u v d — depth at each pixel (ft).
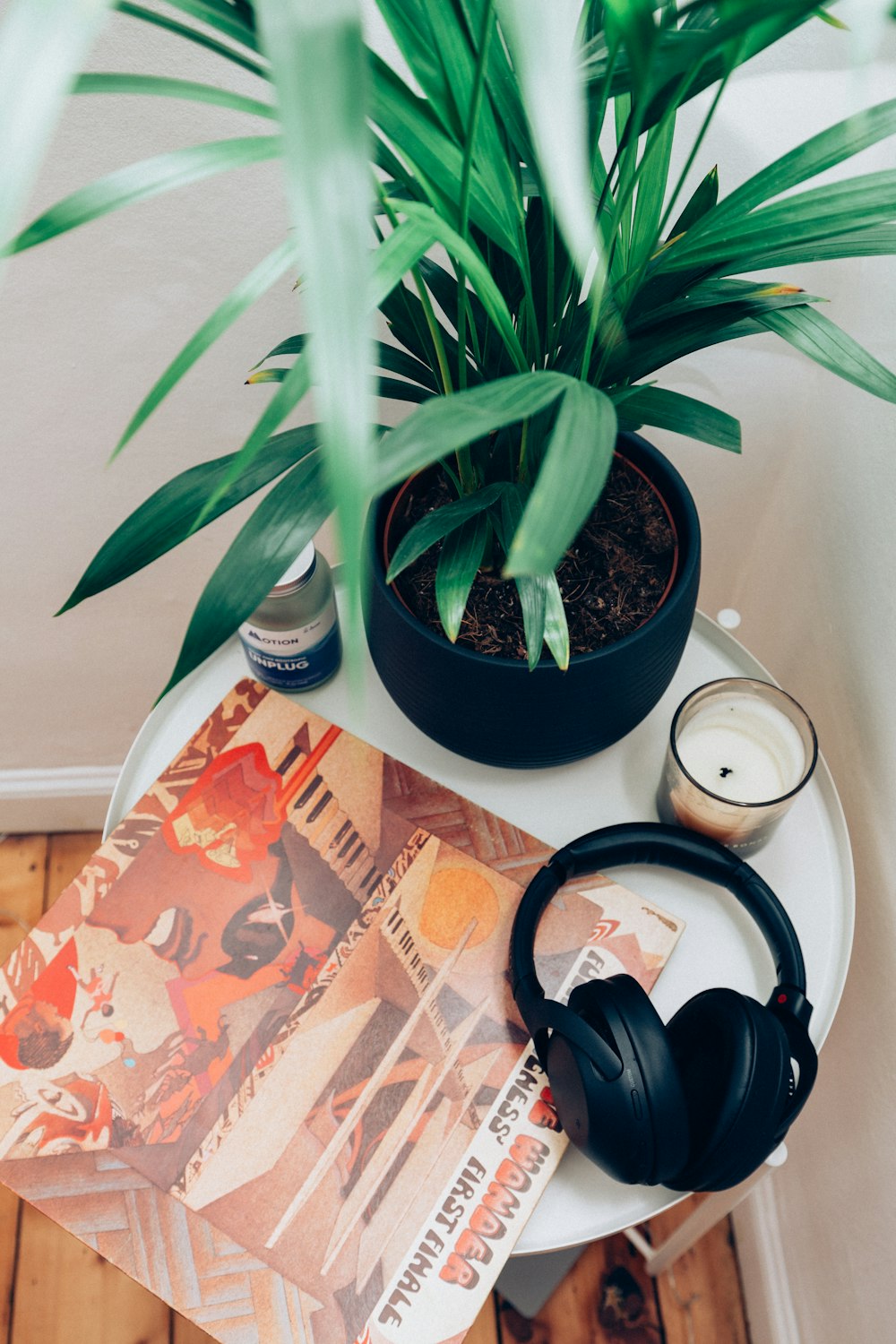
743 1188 2.33
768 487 3.01
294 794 2.20
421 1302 1.76
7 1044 1.98
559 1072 1.73
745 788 2.04
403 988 2.00
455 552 1.69
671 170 2.27
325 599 2.19
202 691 2.40
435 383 1.84
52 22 0.64
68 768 3.81
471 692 1.84
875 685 2.34
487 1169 1.85
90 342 2.42
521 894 2.09
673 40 1.00
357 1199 1.83
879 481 2.31
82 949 2.05
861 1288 2.58
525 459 1.80
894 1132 2.35
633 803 2.26
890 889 2.32
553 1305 3.39
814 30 1.94
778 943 1.94
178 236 2.22
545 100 0.66
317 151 0.63
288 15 0.63
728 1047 1.66
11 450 2.66
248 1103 1.91
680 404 1.66
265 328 2.43
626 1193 1.88
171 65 1.96
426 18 1.19
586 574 1.96
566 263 1.67
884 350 2.21
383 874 2.11
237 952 2.05
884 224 1.59
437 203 1.32
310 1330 1.75
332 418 0.65
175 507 1.58
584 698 1.84
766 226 1.49
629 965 2.02
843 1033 2.61
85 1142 1.89
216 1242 1.81
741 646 2.45
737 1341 3.36
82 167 2.11
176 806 2.18
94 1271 3.40
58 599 3.12
